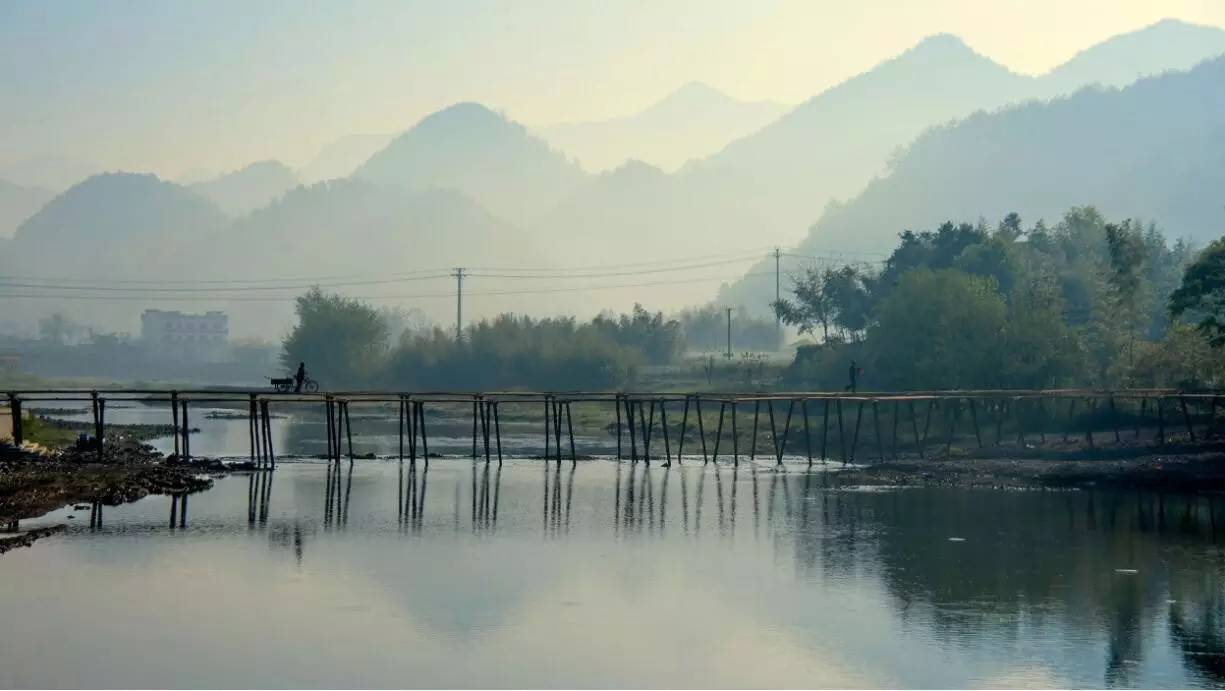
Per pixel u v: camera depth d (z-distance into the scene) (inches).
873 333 4820.4
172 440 4409.5
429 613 1617.9
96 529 2188.7
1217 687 1343.5
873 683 1352.1
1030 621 1598.2
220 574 1829.5
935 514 2465.6
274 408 6604.3
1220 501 2632.9
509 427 5152.6
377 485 2938.0
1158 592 1753.2
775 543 2135.8
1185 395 3319.4
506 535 2206.0
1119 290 4520.2
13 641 1461.6
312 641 1478.8
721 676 1368.1
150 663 1386.6
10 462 2967.5
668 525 2332.7
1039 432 3858.3
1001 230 6343.5
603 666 1400.1
